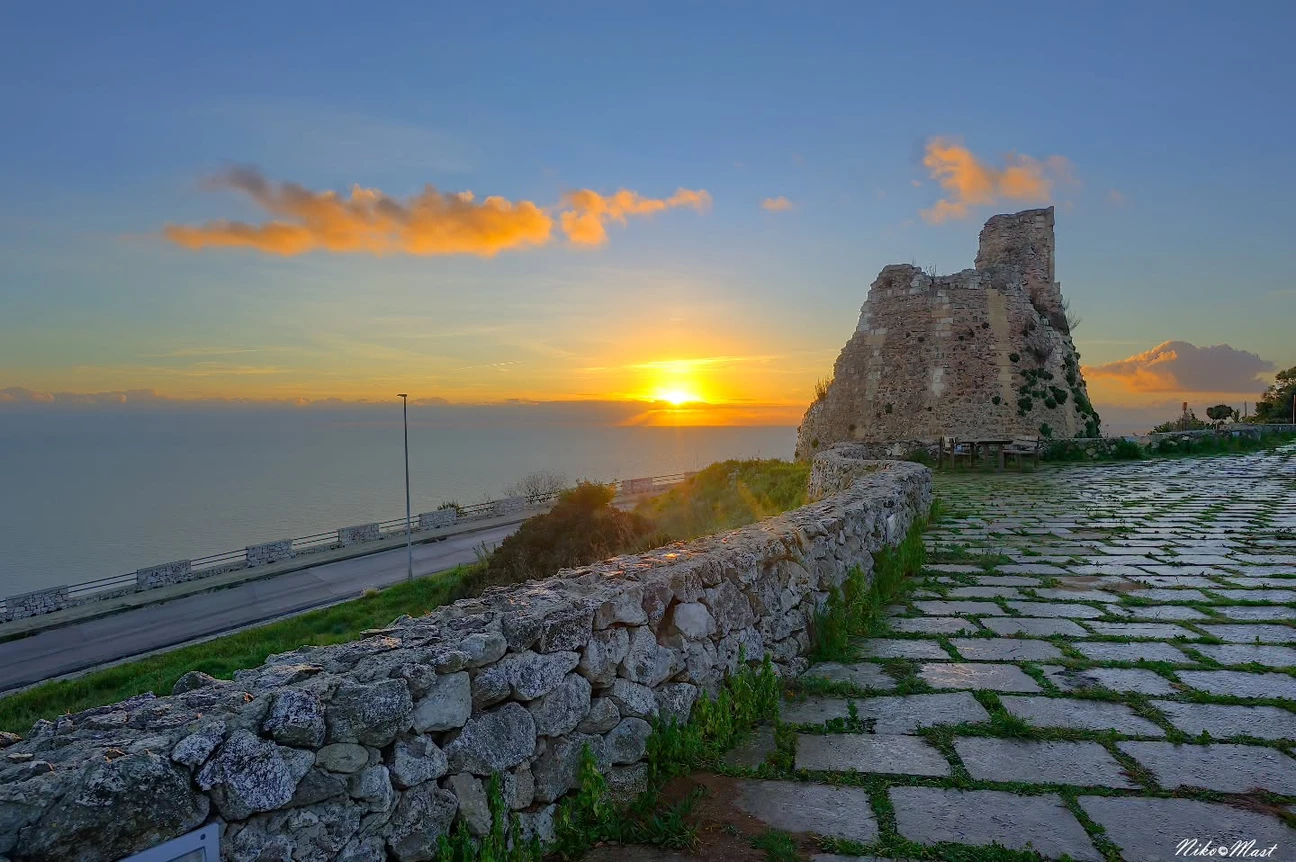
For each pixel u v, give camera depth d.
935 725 4.50
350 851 2.56
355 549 38.62
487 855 2.95
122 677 20.89
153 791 2.15
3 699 19.61
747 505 21.75
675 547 5.52
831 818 3.52
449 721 2.95
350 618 24.77
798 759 4.12
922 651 5.86
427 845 2.79
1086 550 9.61
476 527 44.16
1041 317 25.66
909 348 25.12
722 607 4.69
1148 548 9.65
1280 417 44.72
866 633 6.29
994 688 5.06
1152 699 4.78
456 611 3.77
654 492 48.62
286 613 27.53
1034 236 26.75
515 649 3.28
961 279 25.06
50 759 2.19
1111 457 23.30
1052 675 5.27
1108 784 3.76
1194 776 3.81
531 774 3.26
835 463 14.91
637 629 3.97
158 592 31.27
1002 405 23.66
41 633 26.58
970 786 3.78
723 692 4.44
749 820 3.53
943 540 10.45
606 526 22.61
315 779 2.51
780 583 5.51
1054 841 3.28
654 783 3.81
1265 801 3.56
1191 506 13.38
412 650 3.07
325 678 2.76
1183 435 25.55
